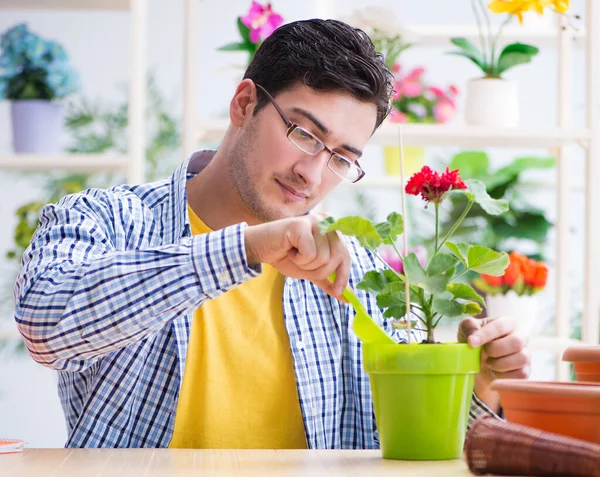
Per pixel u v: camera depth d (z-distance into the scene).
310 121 1.49
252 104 1.57
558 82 3.09
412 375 1.09
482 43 2.93
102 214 1.58
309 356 1.67
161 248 1.20
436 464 1.06
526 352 1.25
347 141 1.52
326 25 1.54
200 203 1.71
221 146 1.70
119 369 1.55
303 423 1.64
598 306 2.89
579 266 3.88
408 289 1.11
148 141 4.10
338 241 1.13
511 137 2.85
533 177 3.77
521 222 3.25
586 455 0.88
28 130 2.86
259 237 1.15
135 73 2.74
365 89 1.49
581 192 3.86
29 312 1.24
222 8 4.04
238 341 1.65
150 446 1.55
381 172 3.84
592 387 0.97
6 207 3.92
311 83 1.49
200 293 1.17
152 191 1.70
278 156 1.51
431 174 1.11
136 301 1.18
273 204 1.56
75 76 2.93
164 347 1.58
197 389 1.61
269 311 1.69
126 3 2.82
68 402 1.62
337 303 1.73
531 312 2.92
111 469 1.01
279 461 1.09
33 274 1.30
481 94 2.86
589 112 2.88
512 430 0.94
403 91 3.21
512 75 3.98
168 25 4.13
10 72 2.87
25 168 2.81
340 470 1.01
